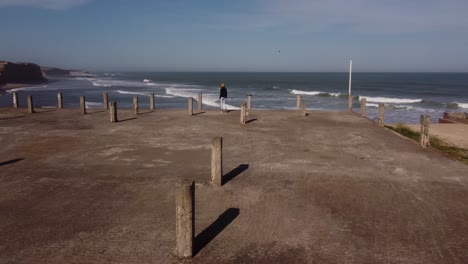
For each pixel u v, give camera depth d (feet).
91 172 28.66
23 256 16.21
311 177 27.61
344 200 23.03
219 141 24.93
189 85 303.68
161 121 54.85
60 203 22.34
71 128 48.19
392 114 116.47
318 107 133.59
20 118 56.95
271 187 25.30
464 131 60.18
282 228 19.12
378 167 30.42
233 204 22.25
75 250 16.75
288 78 507.71
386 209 21.67
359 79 459.32
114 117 53.42
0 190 24.50
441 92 230.27
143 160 32.40
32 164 30.76
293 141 41.01
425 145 37.65
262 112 67.00
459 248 17.22
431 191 24.76
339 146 38.47
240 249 16.97
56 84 319.06
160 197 23.40
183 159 32.89
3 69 296.51
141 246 17.13
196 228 19.04
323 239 17.99
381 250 16.99
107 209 21.44
